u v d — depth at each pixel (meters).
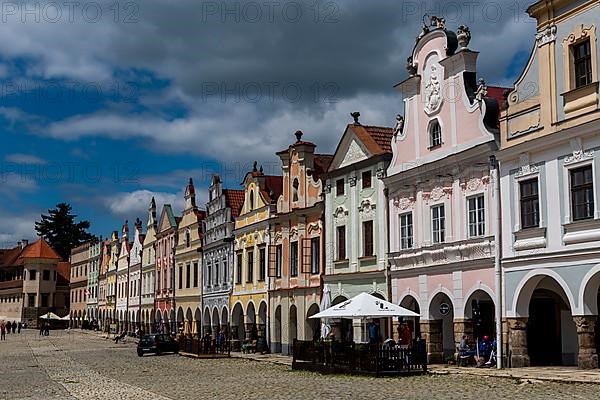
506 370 28.48
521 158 29.91
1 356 57.38
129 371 39.03
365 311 30.75
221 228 64.81
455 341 33.28
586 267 26.48
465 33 33.97
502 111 31.09
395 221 38.62
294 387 26.80
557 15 28.58
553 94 28.45
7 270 159.38
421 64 37.00
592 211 26.67
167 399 24.19
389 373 29.25
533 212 29.39
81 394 27.02
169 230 83.62
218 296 65.19
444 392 22.98
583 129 26.81
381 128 43.44
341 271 43.72
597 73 26.61
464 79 33.78
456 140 34.06
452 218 34.03
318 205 46.47
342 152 44.31
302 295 48.12
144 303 94.88
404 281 37.75
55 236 178.25
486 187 31.88
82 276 140.75
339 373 32.03
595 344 27.50
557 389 22.09
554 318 31.52
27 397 26.28
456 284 33.44
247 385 28.48
